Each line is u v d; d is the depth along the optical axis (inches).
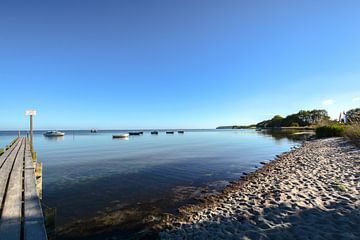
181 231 284.7
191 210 377.4
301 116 5388.8
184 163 903.7
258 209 296.4
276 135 3122.5
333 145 884.6
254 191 405.7
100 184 585.0
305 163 603.2
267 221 256.4
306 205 280.7
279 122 6087.6
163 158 1062.4
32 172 374.9
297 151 992.2
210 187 536.7
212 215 315.6
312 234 212.5
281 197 325.1
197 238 251.8
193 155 1163.3
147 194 492.7
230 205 346.0
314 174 441.7
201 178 636.1
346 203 267.4
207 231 264.8
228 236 239.3
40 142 2551.7
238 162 914.1
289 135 2869.1
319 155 702.5
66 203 442.6
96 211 398.3
